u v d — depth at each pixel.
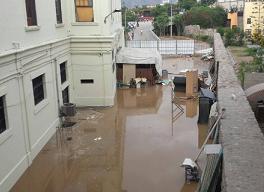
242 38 41.22
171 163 10.93
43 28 13.27
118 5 25.06
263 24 23.81
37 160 11.67
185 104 17.97
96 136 13.70
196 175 9.65
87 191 9.50
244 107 9.23
